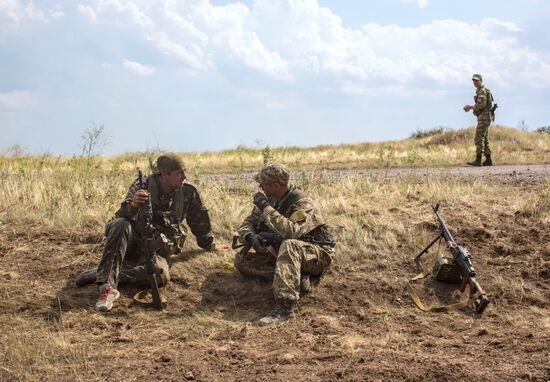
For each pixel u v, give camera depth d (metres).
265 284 5.62
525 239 6.36
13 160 15.12
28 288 5.42
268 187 5.43
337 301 5.39
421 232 6.55
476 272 5.89
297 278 5.11
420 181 9.12
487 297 5.07
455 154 19.00
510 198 7.58
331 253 5.50
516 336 4.66
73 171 10.15
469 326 4.98
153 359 4.15
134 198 5.17
